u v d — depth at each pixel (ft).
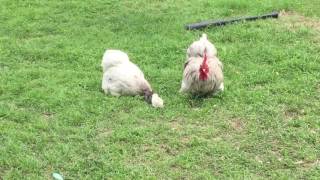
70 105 9.55
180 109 9.42
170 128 8.87
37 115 9.29
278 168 7.93
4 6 15.01
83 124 9.01
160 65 11.35
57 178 7.54
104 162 7.94
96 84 10.36
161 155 8.20
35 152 8.27
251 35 12.75
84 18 14.21
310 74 10.75
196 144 8.41
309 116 9.25
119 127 8.86
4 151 8.21
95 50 12.03
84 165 7.93
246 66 11.16
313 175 7.73
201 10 14.55
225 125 8.96
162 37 12.76
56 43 12.48
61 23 13.87
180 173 7.73
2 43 12.49
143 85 9.86
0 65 11.38
